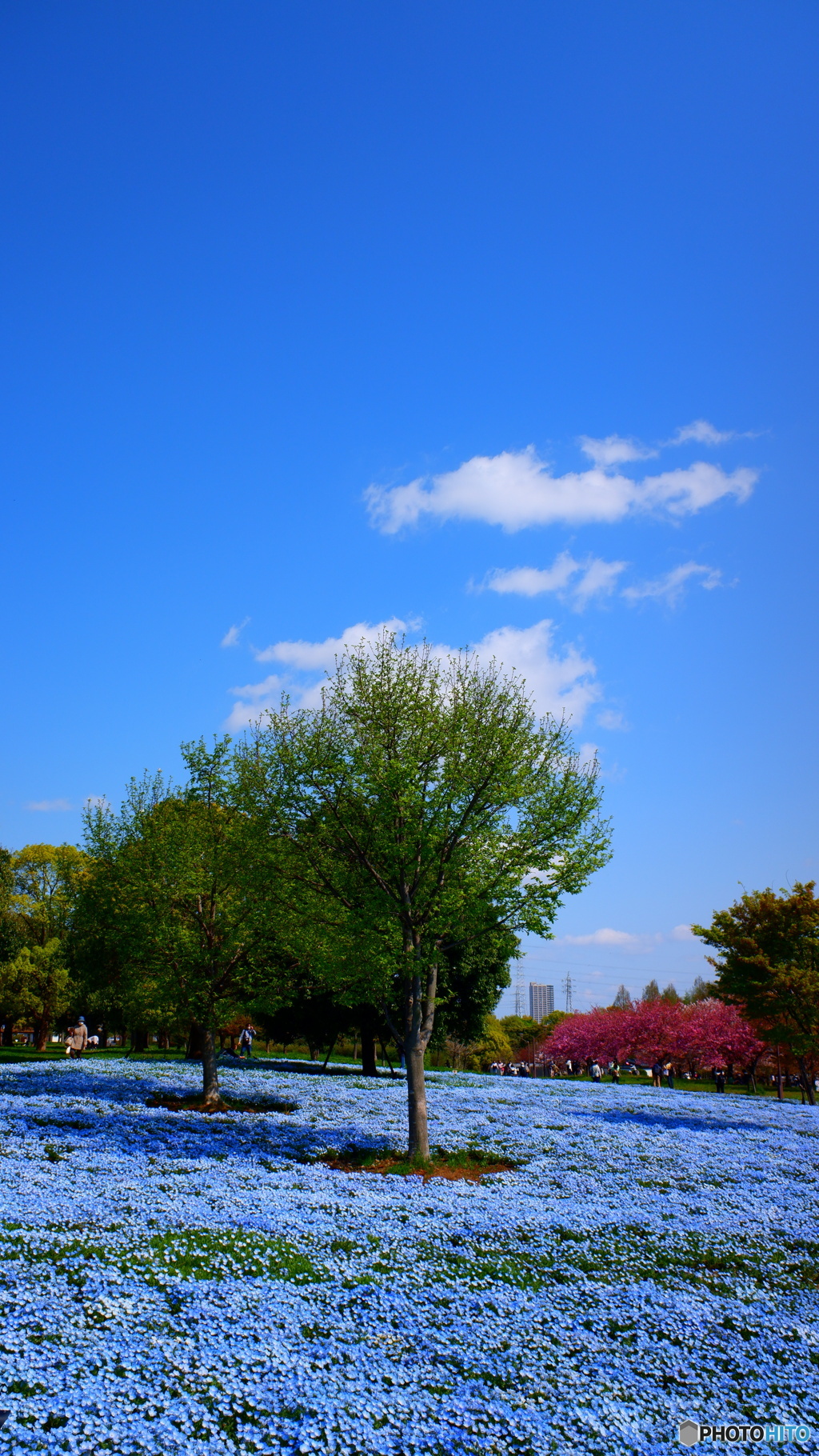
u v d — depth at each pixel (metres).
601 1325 9.27
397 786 17.08
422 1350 8.14
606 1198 15.33
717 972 36.81
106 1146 16.78
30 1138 16.89
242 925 23.00
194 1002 23.05
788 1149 22.14
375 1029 40.34
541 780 18.58
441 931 18.08
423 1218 12.65
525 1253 11.50
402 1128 22.00
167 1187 13.46
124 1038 72.69
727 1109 31.52
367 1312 8.84
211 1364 7.29
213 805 24.14
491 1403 7.21
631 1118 26.88
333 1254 10.68
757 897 36.69
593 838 18.34
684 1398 7.71
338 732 18.55
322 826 18.39
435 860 17.86
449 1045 69.75
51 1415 6.27
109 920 25.59
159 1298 8.59
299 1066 41.69
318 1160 17.44
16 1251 9.56
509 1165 18.14
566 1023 69.50
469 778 17.88
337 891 19.00
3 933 47.34
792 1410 7.61
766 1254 12.36
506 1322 8.98
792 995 34.66
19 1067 31.55
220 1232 11.02
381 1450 6.37
